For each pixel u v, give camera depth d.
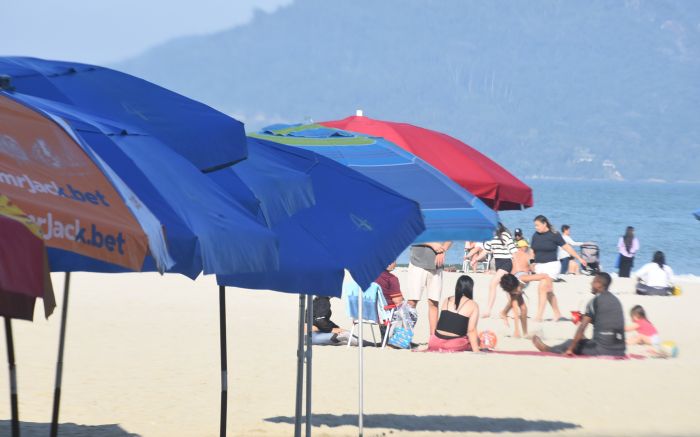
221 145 22.73
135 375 44.00
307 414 29.55
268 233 18.97
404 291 90.69
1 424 32.62
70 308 68.12
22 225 14.00
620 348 53.34
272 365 47.81
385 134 33.44
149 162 18.92
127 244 15.27
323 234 24.97
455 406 39.03
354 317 54.03
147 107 23.08
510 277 61.03
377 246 25.23
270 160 25.80
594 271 119.62
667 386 44.41
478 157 33.53
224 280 21.67
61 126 17.25
